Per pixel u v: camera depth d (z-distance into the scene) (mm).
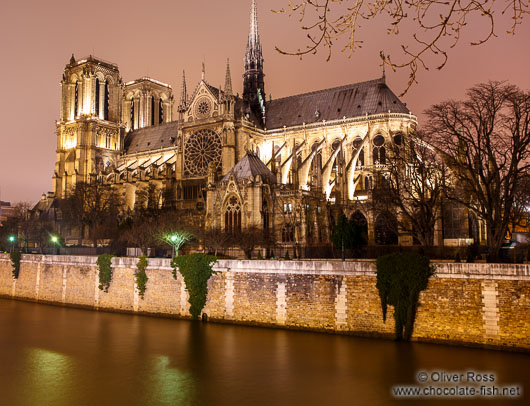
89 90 156375
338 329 46219
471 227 79250
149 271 59031
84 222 117688
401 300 43375
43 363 41062
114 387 35250
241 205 82500
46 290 71938
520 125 56125
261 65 133500
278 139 119875
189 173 117375
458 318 41312
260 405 31422
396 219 70312
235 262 52250
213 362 39844
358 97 115250
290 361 39312
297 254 73375
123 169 141875
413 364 37406
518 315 38969
